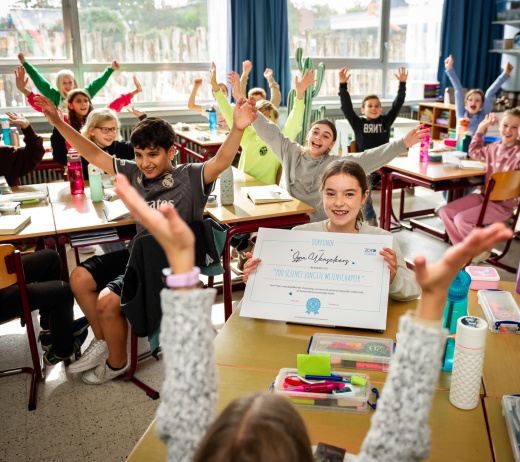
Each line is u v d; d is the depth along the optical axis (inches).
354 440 41.6
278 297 59.2
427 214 192.7
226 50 233.1
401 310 63.4
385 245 58.5
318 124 112.6
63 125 89.4
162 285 81.7
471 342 43.9
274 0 229.5
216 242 90.4
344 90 168.7
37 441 80.0
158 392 92.4
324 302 57.9
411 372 23.5
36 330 115.2
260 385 49.0
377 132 172.2
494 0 263.7
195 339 24.4
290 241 60.9
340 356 52.4
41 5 207.6
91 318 94.5
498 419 44.2
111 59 223.9
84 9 214.7
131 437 81.1
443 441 41.6
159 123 85.5
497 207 143.6
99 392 92.7
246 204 111.2
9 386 94.6
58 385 94.8
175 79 234.8
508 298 65.4
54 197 116.2
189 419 24.4
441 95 269.0
